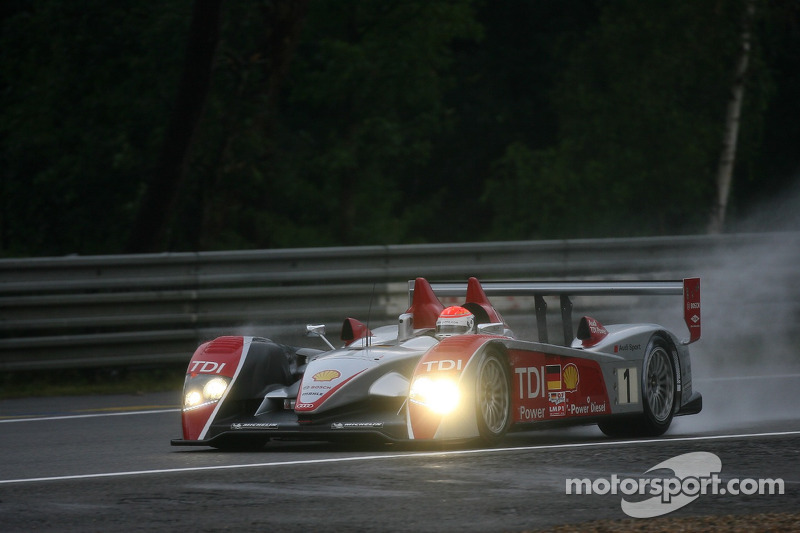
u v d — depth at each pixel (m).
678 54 70.38
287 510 21.05
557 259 54.69
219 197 65.75
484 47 97.31
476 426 27.52
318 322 50.28
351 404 27.97
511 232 73.31
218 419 29.09
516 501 21.53
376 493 22.44
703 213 71.44
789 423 34.16
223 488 23.41
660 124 69.44
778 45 78.06
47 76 67.38
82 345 46.97
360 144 73.88
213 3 53.31
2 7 74.50
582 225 71.44
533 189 72.69
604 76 73.88
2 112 70.00
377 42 74.38
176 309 48.47
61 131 67.06
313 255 50.69
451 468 25.09
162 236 57.56
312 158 75.12
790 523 19.23
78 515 21.09
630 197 69.56
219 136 63.12
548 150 76.00
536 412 29.30
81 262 47.25
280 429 27.97
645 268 55.84
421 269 52.50
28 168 67.81
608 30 72.31
